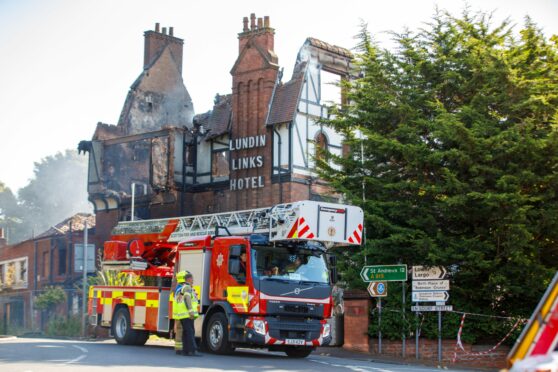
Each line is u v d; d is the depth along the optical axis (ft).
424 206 72.90
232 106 136.26
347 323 73.61
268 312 57.52
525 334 21.13
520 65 75.46
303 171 127.65
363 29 80.84
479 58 74.84
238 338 57.88
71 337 102.42
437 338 70.85
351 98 80.18
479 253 67.77
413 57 79.00
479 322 71.46
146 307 68.03
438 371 52.85
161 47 173.06
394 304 72.13
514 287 68.49
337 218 60.34
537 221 68.59
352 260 74.18
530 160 69.21
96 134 161.89
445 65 78.23
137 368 44.57
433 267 68.28
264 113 130.93
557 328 20.85
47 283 167.53
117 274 79.20
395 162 77.00
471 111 71.67
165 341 85.92
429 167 73.92
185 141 145.79
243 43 135.95
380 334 71.41
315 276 60.54
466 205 69.92
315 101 130.41
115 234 79.10
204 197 142.92
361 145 77.05
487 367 69.62
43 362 47.98
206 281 61.77
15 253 181.37
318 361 59.16
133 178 165.89
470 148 69.56
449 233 72.90
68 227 170.50
